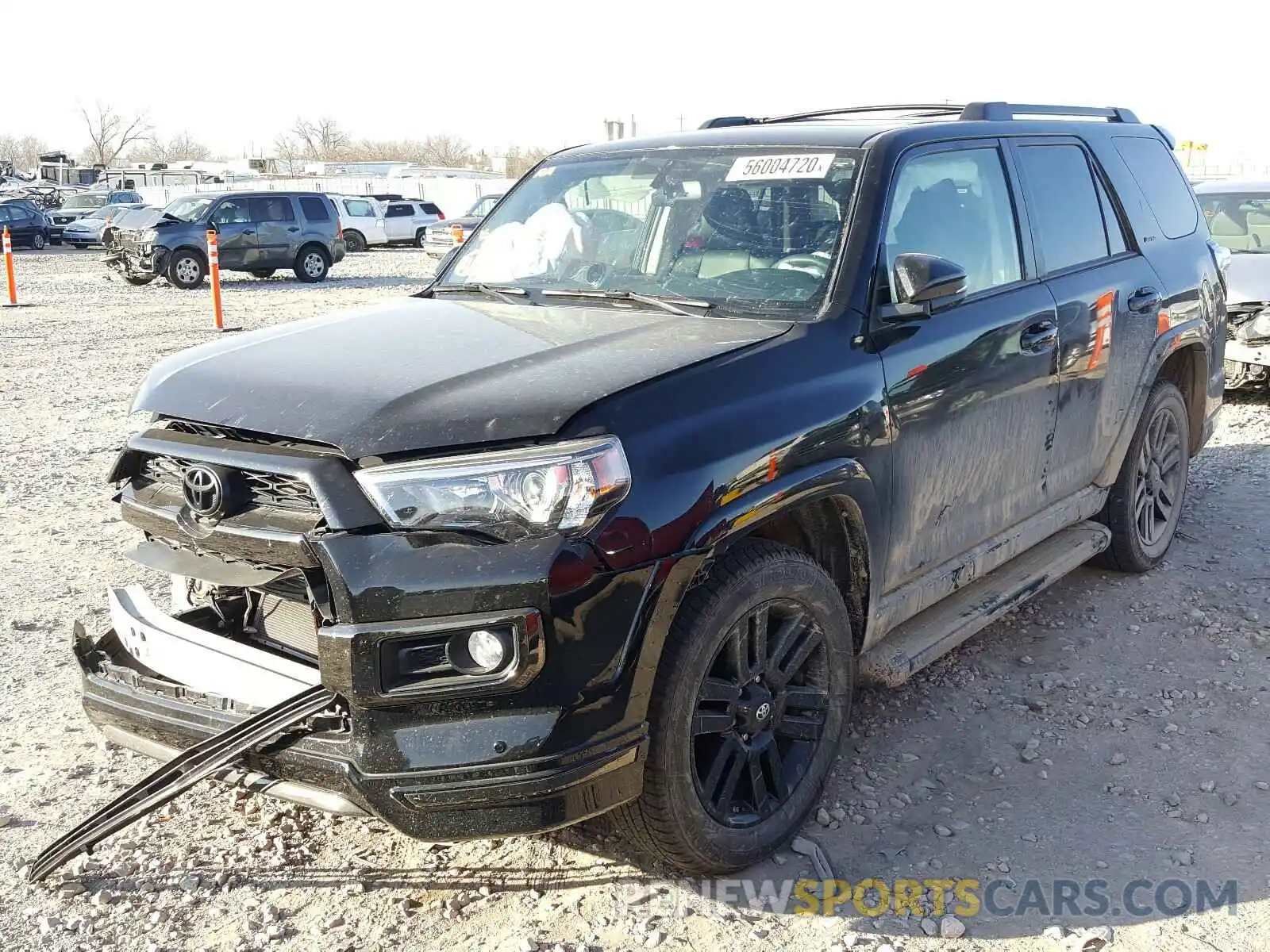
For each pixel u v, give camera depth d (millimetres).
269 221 23266
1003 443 4023
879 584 3527
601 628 2646
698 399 2912
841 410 3225
